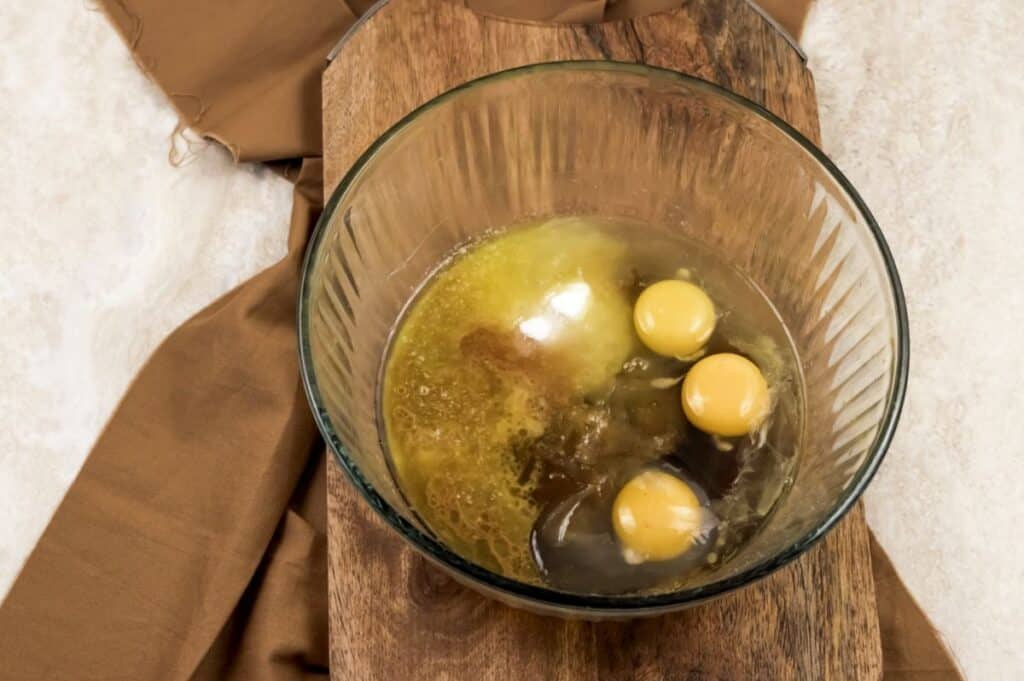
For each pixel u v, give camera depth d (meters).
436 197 0.84
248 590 0.88
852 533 0.80
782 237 0.82
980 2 1.00
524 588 0.69
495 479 0.77
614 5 0.92
